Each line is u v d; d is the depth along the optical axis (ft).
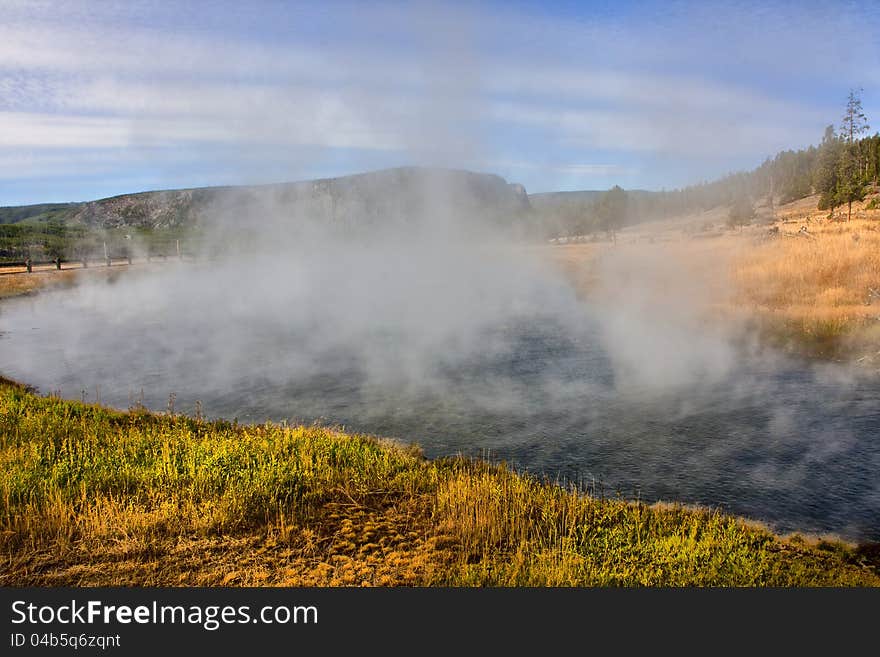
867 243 82.17
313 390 44.21
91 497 23.11
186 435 31.45
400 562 19.13
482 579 17.85
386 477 26.53
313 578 18.06
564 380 45.73
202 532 20.74
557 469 29.09
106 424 33.83
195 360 54.80
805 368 46.78
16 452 27.20
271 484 24.63
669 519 22.91
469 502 23.12
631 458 30.30
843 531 22.47
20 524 20.67
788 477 27.55
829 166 234.79
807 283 72.23
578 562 18.99
